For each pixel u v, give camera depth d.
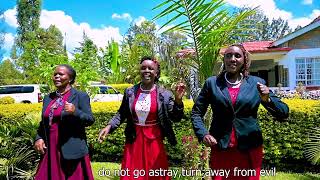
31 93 19.12
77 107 3.96
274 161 6.43
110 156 7.54
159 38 7.93
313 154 5.44
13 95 19.12
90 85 7.58
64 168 3.87
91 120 3.95
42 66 7.12
